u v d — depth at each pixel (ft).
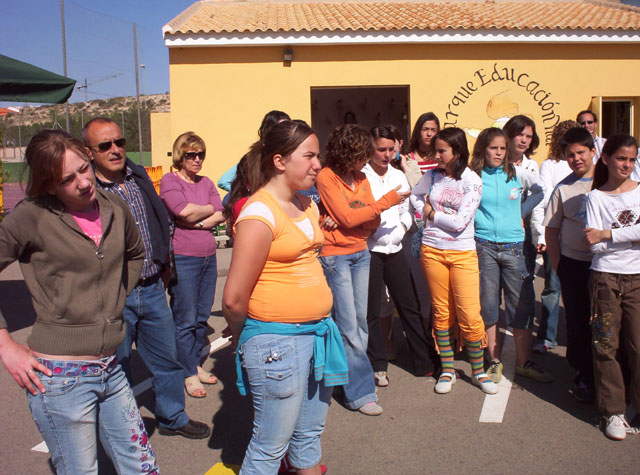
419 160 17.33
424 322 16.25
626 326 11.52
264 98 39.11
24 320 21.53
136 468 8.44
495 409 13.26
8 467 11.28
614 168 11.43
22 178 7.55
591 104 41.34
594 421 12.53
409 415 13.14
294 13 43.73
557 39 39.40
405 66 39.81
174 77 38.58
